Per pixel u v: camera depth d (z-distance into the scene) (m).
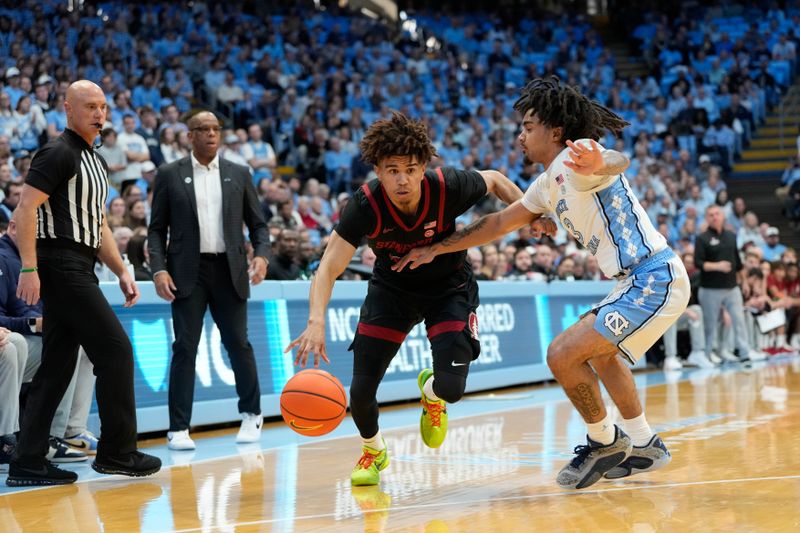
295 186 11.94
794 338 13.10
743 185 17.91
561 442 4.85
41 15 14.88
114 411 4.07
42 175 3.89
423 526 2.94
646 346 3.34
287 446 5.17
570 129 3.42
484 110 17.09
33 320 4.87
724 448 4.34
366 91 16.86
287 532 2.94
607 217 3.32
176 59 15.12
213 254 5.34
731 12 22.02
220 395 6.09
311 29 18.77
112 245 4.41
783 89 20.05
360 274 8.09
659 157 17.36
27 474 4.03
